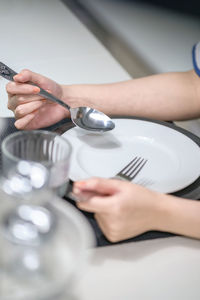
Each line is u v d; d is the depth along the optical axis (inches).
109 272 19.9
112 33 80.4
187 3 103.9
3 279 14.2
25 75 32.4
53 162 20.6
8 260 15.0
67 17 57.1
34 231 15.1
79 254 15.1
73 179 24.5
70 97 36.4
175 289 19.4
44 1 62.2
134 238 22.3
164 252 21.6
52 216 15.7
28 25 53.0
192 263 21.1
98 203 20.9
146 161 27.8
